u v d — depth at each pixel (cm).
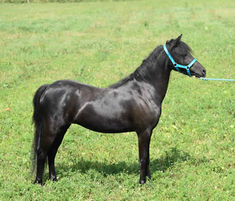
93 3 4003
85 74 1362
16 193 576
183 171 660
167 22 2614
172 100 1055
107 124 578
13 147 755
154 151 753
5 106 1019
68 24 2561
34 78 1335
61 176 643
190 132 843
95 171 648
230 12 2991
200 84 1218
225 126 859
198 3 3778
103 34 2231
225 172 648
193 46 1802
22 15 2973
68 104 572
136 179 620
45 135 580
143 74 586
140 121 577
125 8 3603
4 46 1878
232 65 1448
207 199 569
